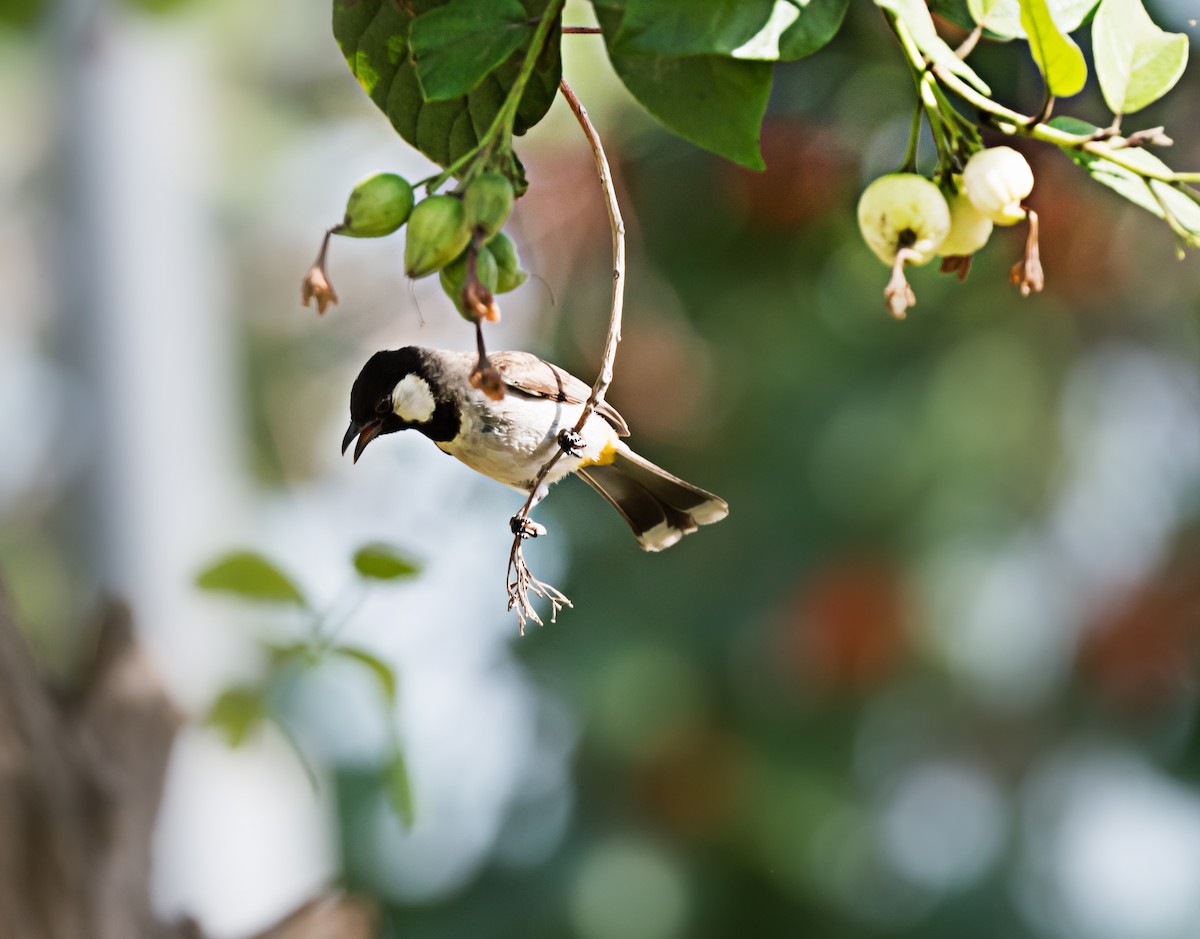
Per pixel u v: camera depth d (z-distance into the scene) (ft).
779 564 30.53
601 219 28.30
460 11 10.98
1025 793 32.78
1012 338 29.71
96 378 29.68
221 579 16.19
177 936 15.69
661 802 31.48
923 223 11.10
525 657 31.48
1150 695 31.76
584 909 31.53
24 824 14.28
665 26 10.19
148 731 15.78
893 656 30.63
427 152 12.87
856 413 29.48
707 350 29.37
